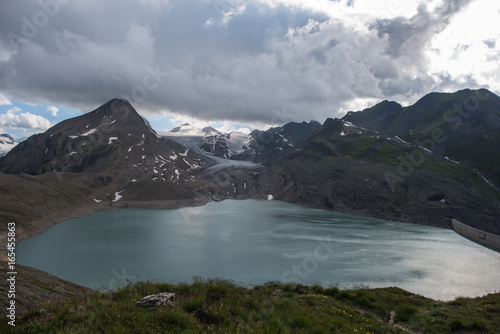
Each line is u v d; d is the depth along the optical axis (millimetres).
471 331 18406
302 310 17859
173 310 14664
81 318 13766
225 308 16625
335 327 16109
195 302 16891
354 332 15664
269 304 18672
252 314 16344
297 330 14391
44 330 12594
